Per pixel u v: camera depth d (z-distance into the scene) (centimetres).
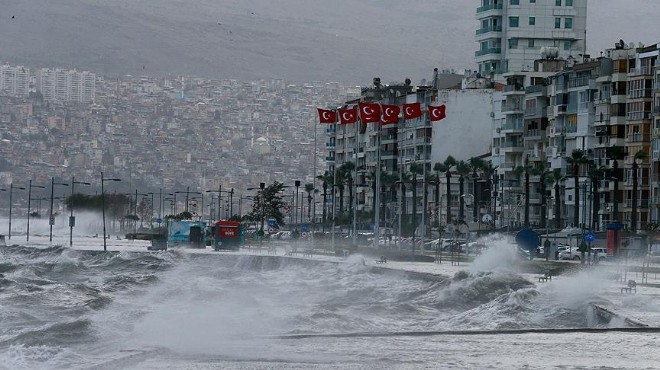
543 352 15788
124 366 14500
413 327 19550
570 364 14762
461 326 19512
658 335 17638
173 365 14588
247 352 15788
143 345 16550
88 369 14188
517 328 19125
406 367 14538
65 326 18600
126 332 18275
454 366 14612
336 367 14500
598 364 14788
